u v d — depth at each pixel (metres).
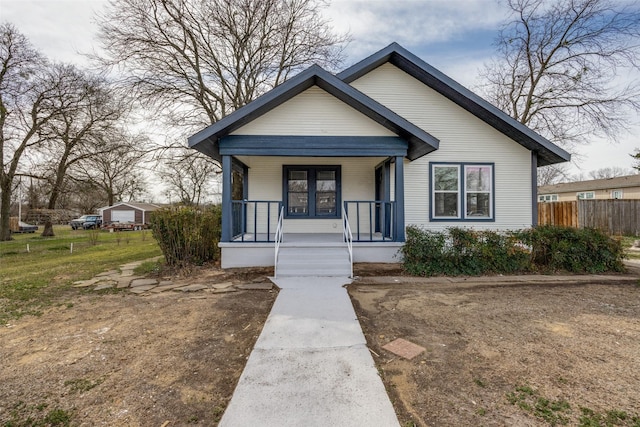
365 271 6.79
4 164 18.52
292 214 9.67
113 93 13.38
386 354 3.14
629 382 2.62
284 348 3.20
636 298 5.04
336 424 2.10
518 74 15.01
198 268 7.30
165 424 2.19
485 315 4.23
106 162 20.56
